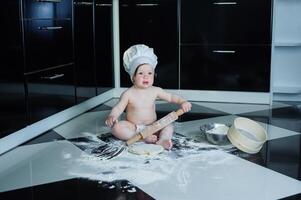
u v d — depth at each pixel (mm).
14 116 1905
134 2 2967
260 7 2746
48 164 1716
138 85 2078
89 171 1629
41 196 1413
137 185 1493
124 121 2092
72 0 2412
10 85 1861
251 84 2875
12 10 1852
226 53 2873
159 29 2957
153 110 2141
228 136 1908
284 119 2473
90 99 2752
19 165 1708
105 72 2939
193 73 2961
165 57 2982
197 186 1483
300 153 1856
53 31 2217
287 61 3107
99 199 1385
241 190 1452
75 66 2486
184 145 1948
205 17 2855
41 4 2090
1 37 1779
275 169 1658
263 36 2781
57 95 2293
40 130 2170
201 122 2391
